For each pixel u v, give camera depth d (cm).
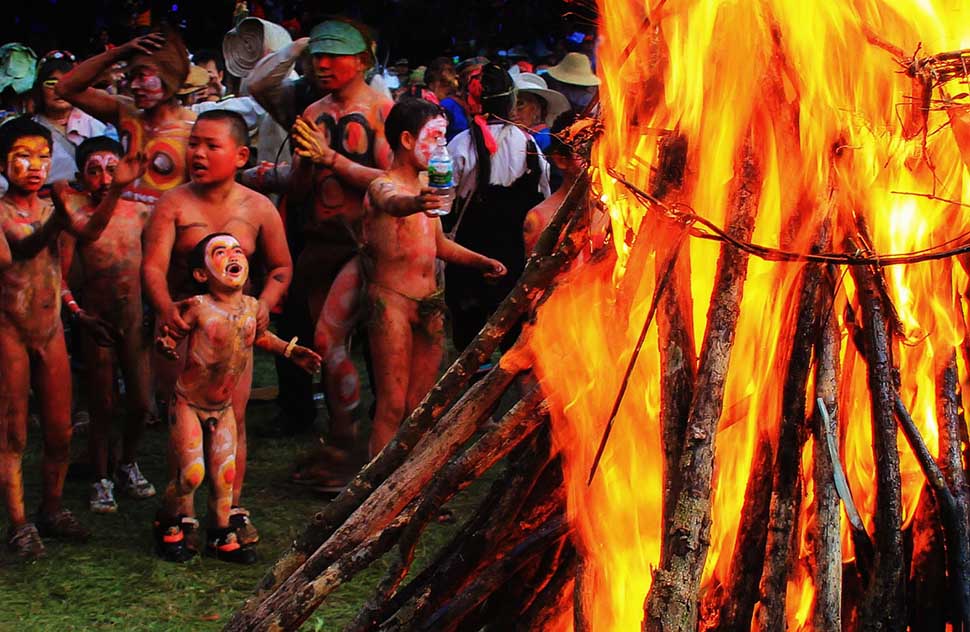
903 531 238
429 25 938
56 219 430
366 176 526
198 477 440
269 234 496
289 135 547
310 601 248
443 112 488
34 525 462
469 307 596
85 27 1035
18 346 439
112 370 507
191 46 1045
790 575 222
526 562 239
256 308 448
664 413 224
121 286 505
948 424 236
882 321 228
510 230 588
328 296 509
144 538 469
